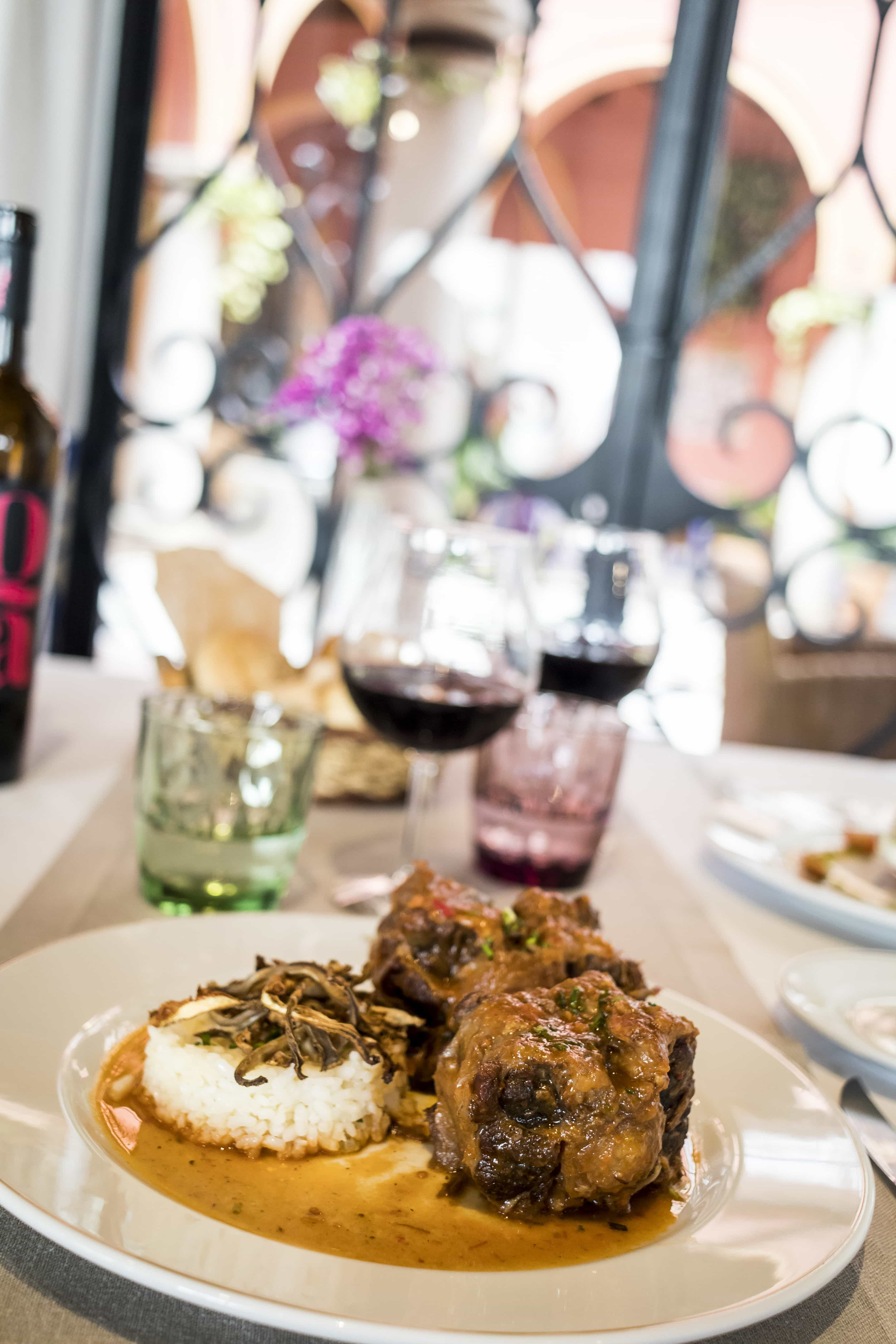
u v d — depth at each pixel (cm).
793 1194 55
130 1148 56
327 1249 50
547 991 62
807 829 135
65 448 112
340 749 126
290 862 94
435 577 103
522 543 105
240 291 341
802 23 330
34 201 288
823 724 326
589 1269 48
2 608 109
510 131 335
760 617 356
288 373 343
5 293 103
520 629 104
